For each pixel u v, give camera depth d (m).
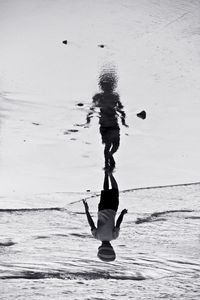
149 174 27.58
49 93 49.34
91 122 39.25
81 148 33.56
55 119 40.34
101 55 61.59
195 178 27.12
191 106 47.06
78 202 14.73
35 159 30.56
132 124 40.00
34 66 58.59
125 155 31.95
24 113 41.66
